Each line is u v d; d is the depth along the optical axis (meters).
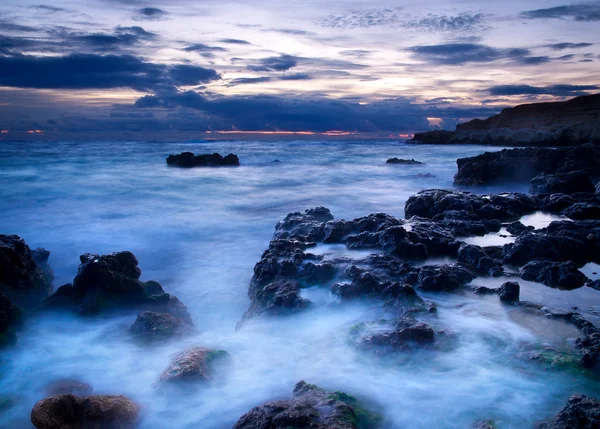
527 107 90.62
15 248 10.23
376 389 5.43
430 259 10.06
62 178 30.77
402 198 23.50
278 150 72.00
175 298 9.80
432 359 5.95
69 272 12.95
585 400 4.57
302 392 5.28
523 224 12.55
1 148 65.12
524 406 4.96
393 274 8.78
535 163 23.58
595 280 8.41
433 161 48.97
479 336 6.46
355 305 7.85
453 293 8.12
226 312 10.59
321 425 4.34
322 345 6.75
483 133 92.94
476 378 5.52
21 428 5.50
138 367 6.85
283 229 13.30
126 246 15.27
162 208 21.34
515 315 7.16
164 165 42.03
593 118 75.31
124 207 21.50
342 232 11.55
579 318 6.73
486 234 12.12
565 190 18.19
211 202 22.98
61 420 4.98
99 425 5.06
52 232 16.73
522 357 5.87
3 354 7.24
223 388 5.78
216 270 13.14
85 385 6.30
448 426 4.70
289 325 7.59
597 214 13.46
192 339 7.76
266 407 4.77
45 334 8.16
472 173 25.56
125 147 74.56
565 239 10.16
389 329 6.73
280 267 9.56
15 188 26.17
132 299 9.34
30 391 6.27
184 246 15.34
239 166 42.81
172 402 5.52
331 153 64.06
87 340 7.90
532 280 8.74
